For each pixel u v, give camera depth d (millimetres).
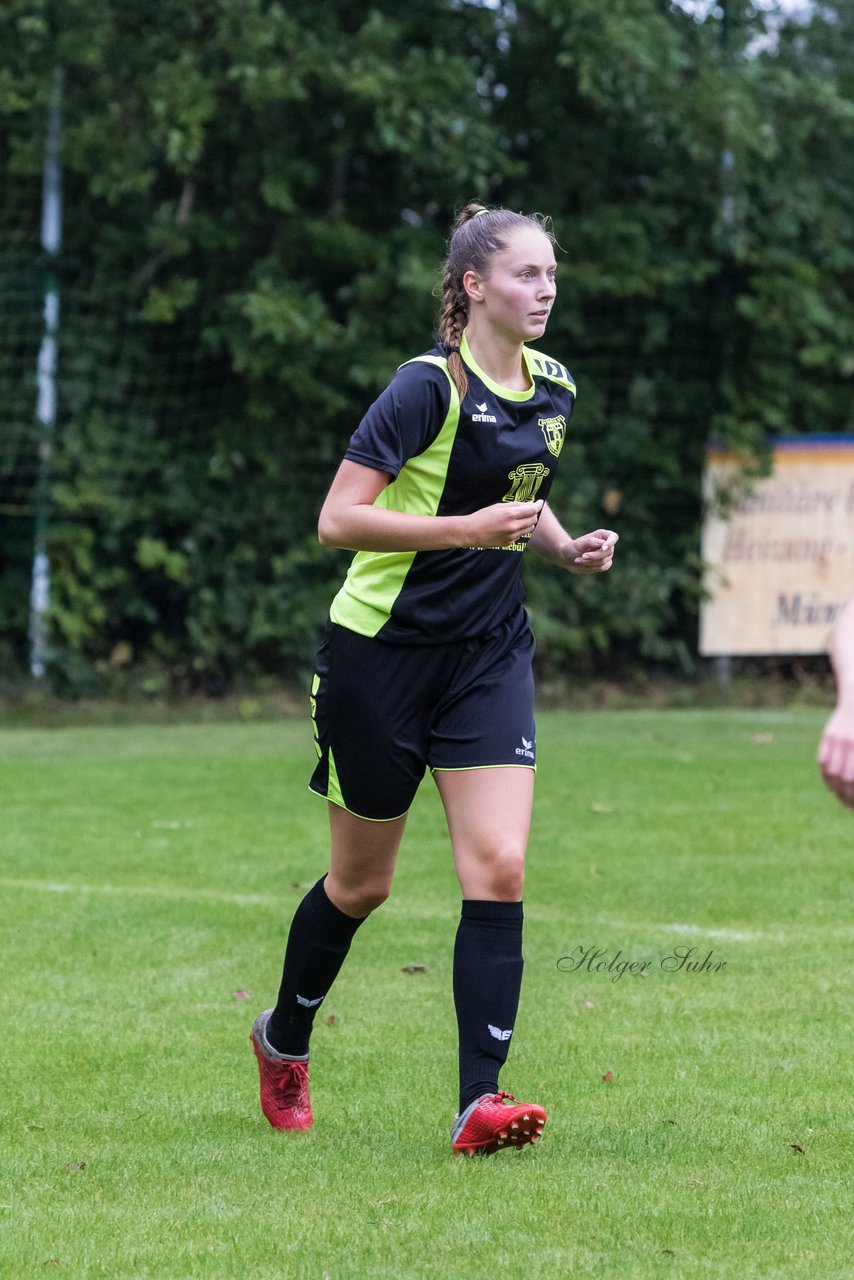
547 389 11250
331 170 43250
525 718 11039
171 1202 9953
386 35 40750
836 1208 9773
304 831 23578
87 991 15164
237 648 42750
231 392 42812
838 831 23250
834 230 44312
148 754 32438
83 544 41188
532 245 10766
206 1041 13625
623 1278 8625
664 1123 11461
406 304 42219
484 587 10883
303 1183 10273
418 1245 9141
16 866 20891
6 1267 8914
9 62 39312
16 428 40156
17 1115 11750
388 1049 13359
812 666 44844
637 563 43719
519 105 43625
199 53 40500
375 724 10852
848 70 44500
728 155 42094
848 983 15312
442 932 17484
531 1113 10477
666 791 26938
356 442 10609
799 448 43469
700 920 18016
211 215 42375
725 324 43375
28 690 40438
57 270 40094
